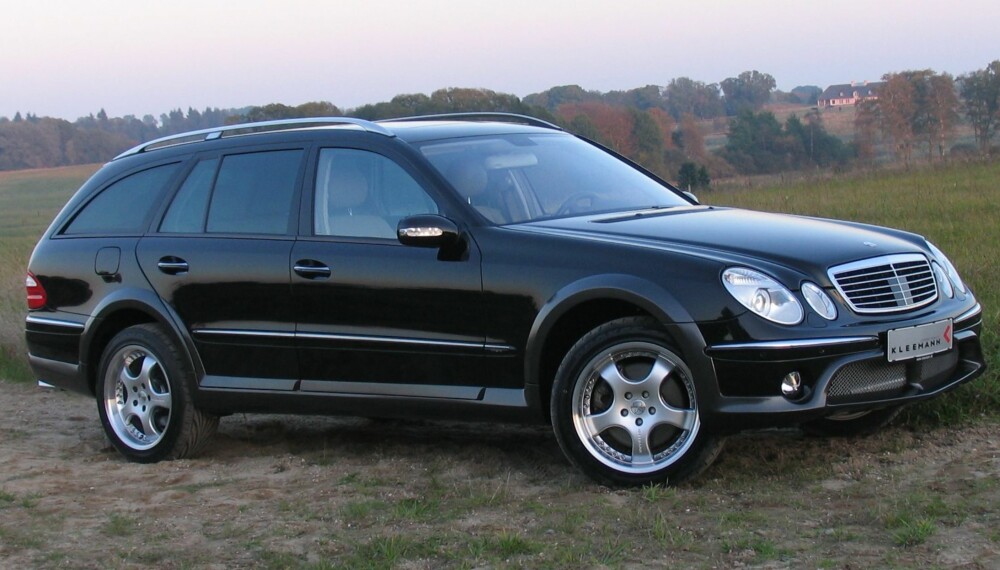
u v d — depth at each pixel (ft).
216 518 17.20
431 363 18.84
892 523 14.79
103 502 18.66
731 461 18.37
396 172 19.66
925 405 20.13
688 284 16.52
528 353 17.81
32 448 23.84
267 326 20.39
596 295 17.06
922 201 57.00
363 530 16.12
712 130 433.48
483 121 22.31
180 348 21.45
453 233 18.29
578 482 17.88
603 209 19.90
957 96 360.48
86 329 22.66
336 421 24.71
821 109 519.19
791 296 16.31
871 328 16.47
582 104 322.55
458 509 16.83
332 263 19.57
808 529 14.90
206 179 21.90
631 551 14.44
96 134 432.66
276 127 21.79
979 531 14.29
